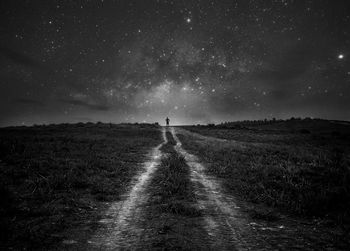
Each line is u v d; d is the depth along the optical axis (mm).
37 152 15859
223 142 30703
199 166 15258
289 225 6410
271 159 17094
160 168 14156
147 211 7211
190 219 6629
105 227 5938
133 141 28391
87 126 51281
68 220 6238
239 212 7383
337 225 6395
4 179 9297
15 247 4633
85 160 14336
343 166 13938
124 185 10273
